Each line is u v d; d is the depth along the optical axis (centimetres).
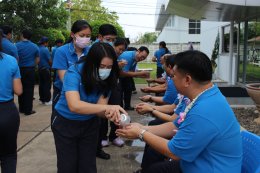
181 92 212
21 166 421
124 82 702
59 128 271
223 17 1066
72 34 327
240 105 764
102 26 427
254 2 777
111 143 504
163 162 265
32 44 703
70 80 254
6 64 303
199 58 201
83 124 270
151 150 307
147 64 2798
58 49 339
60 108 270
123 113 243
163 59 403
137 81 1367
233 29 1169
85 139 275
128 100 725
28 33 714
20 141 522
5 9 1200
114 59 257
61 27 1465
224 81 1300
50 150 481
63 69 332
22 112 724
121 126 239
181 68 203
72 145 272
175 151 203
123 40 470
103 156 441
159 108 370
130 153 465
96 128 280
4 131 304
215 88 206
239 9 854
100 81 255
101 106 246
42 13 1264
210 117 193
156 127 278
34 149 485
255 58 998
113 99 438
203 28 1828
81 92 259
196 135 193
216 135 193
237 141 202
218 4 798
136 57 535
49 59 830
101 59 248
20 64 695
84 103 247
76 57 334
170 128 276
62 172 272
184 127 200
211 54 1616
